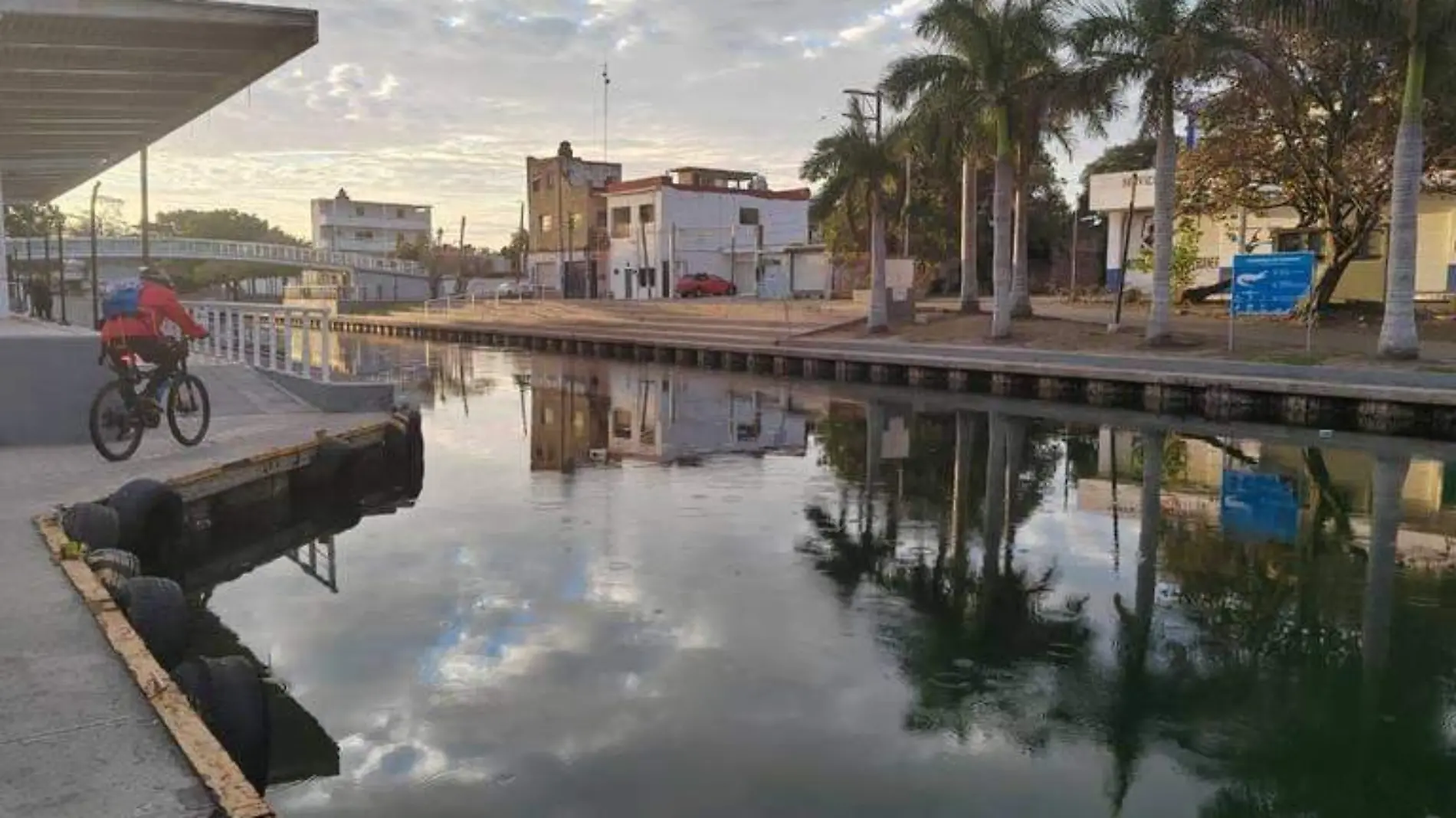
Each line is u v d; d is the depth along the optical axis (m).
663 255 62.44
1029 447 18.75
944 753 6.24
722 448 18.73
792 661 7.73
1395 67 24.75
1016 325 33.25
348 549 11.04
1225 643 8.32
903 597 9.41
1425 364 22.48
